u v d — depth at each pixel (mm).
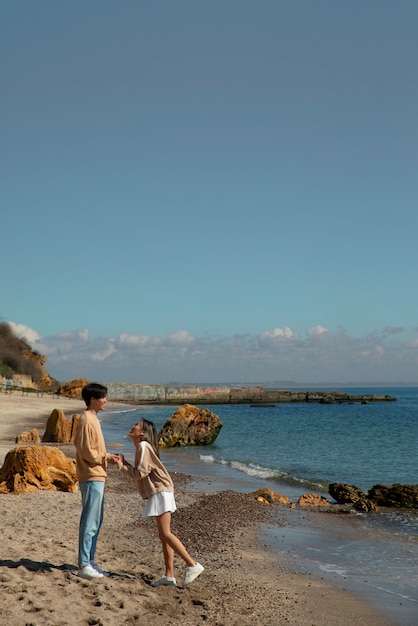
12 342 100938
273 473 20172
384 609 6688
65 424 26328
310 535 10812
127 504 12273
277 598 6797
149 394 105000
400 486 14516
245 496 14109
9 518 9242
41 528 8695
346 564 8789
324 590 7352
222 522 11242
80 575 6266
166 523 6555
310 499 14414
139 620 5434
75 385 86000
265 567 8344
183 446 31266
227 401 106250
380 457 26359
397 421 58156
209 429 31719
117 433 38688
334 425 51094
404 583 7809
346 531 11312
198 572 6609
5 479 12172
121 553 8094
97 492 6348
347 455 27141
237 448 30406
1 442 25594
